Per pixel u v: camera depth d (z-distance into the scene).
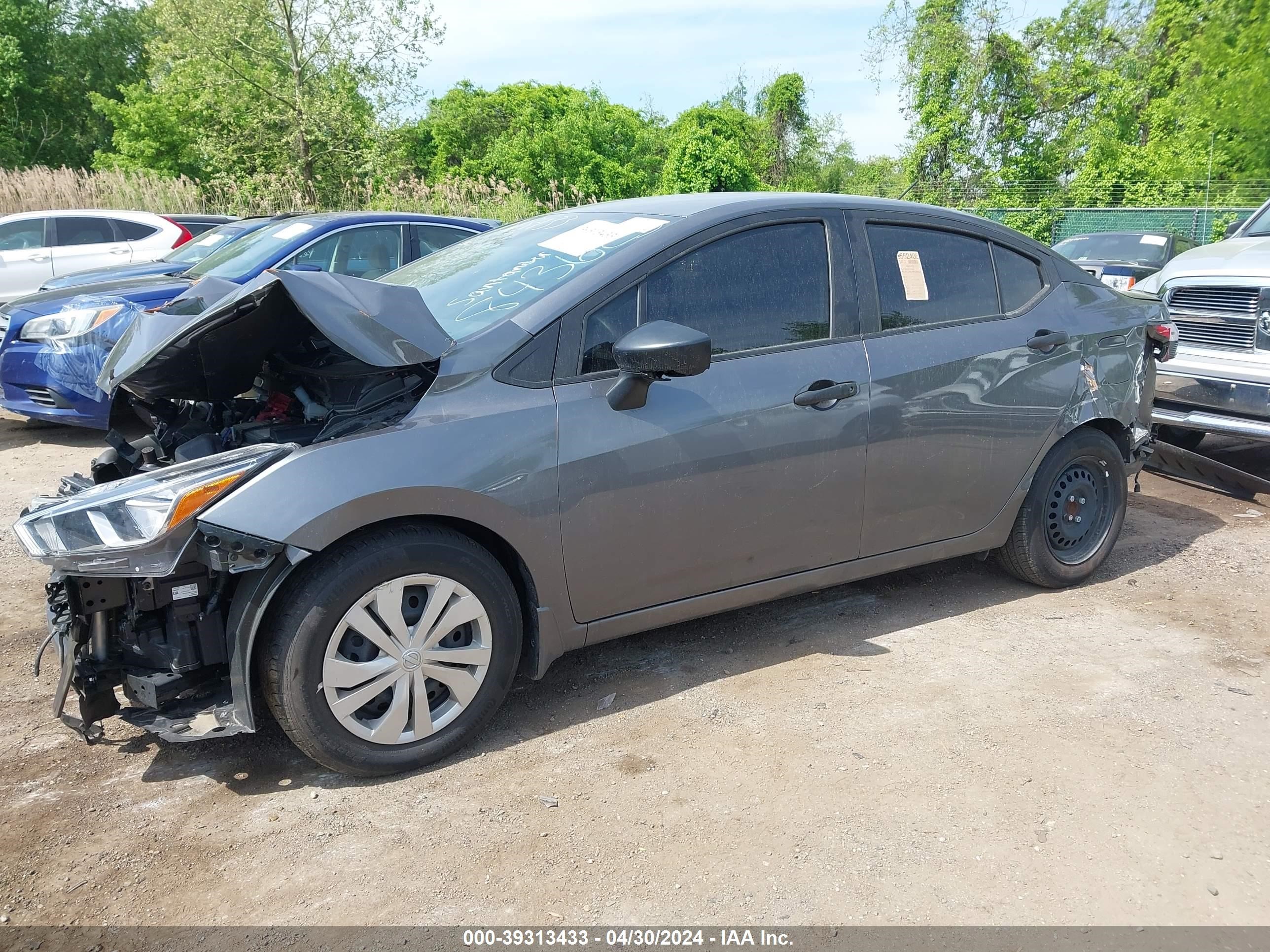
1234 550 5.03
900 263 3.85
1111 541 4.52
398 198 18.28
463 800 2.86
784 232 3.61
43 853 2.63
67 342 6.91
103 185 18.53
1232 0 10.74
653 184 46.75
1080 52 27.28
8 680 3.62
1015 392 4.02
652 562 3.30
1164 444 6.14
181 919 2.38
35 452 7.19
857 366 3.62
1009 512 4.17
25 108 37.00
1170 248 14.69
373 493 2.74
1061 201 26.88
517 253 3.72
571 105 48.81
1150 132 26.69
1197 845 2.63
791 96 48.47
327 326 2.73
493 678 3.09
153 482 2.66
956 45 27.34
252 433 3.07
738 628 4.07
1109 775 2.95
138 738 3.24
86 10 39.19
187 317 3.45
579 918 2.37
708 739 3.18
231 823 2.76
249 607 2.69
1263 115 10.83
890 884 2.48
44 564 2.64
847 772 2.97
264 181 19.56
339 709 2.82
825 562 3.72
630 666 3.73
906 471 3.79
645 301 3.29
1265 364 5.58
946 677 3.60
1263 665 3.70
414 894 2.46
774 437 3.43
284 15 20.02
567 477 3.06
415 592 2.94
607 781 2.95
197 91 20.72
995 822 2.72
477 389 3.01
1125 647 3.85
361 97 20.78
